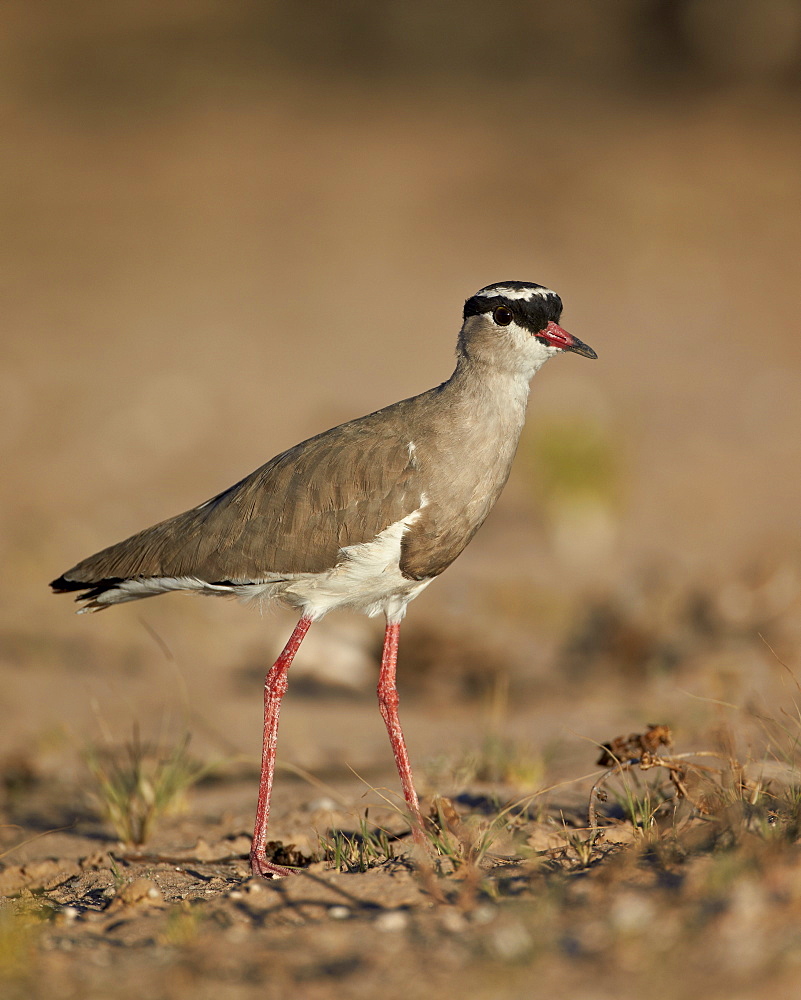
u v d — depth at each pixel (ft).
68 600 55.52
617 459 64.23
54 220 126.21
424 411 29.86
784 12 164.35
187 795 36.60
